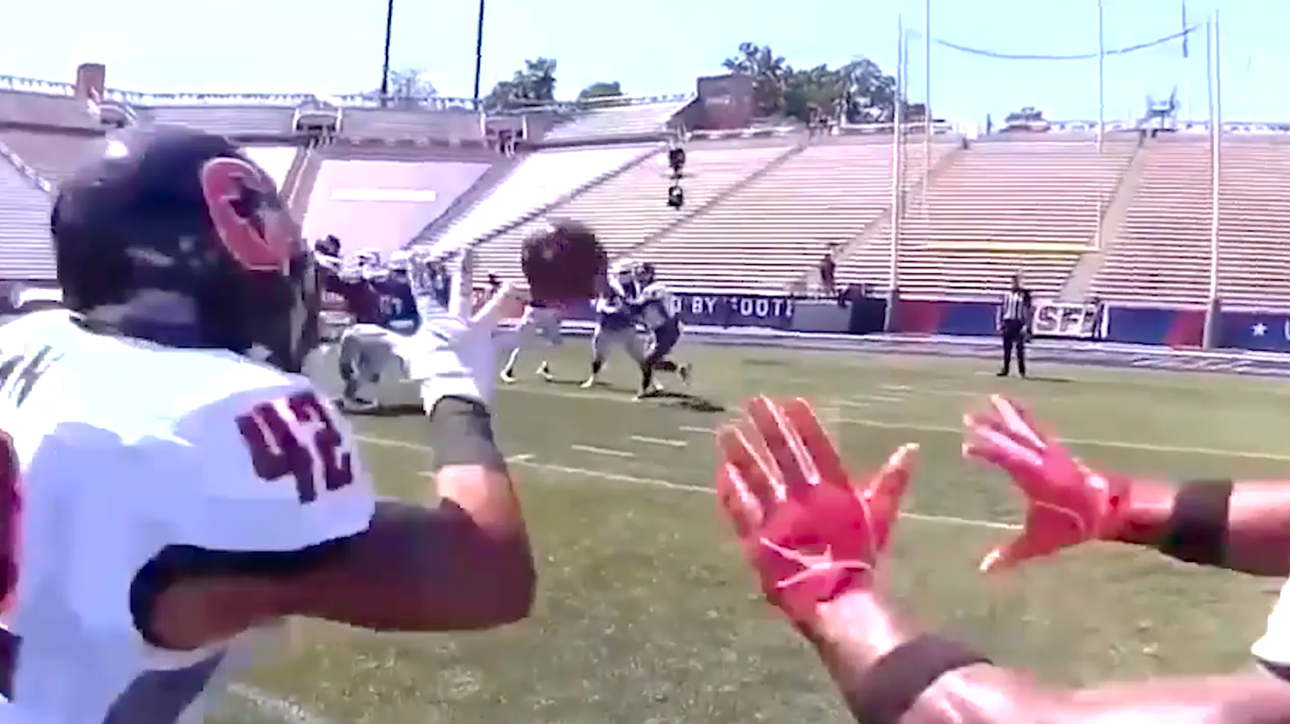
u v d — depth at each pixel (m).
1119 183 33.69
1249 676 1.02
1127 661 5.58
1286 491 1.37
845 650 1.09
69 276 1.48
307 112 41.28
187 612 1.37
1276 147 34.19
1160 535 1.41
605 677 5.34
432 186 41.97
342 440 1.46
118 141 1.49
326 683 5.16
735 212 37.03
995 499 9.16
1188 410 15.72
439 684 5.17
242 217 1.46
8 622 1.37
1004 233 32.97
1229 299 29.64
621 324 16.73
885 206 35.22
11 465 1.38
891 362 22.31
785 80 59.09
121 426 1.38
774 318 28.53
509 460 10.80
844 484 1.17
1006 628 6.08
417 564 1.43
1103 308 25.69
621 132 42.88
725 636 5.87
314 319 1.57
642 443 11.97
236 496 1.36
